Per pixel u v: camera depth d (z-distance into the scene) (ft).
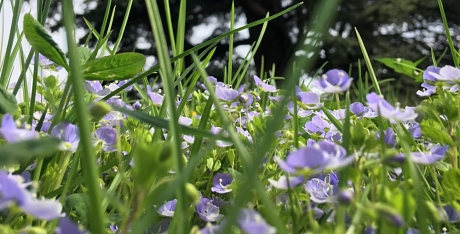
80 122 0.17
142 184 0.20
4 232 0.22
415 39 7.65
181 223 0.23
